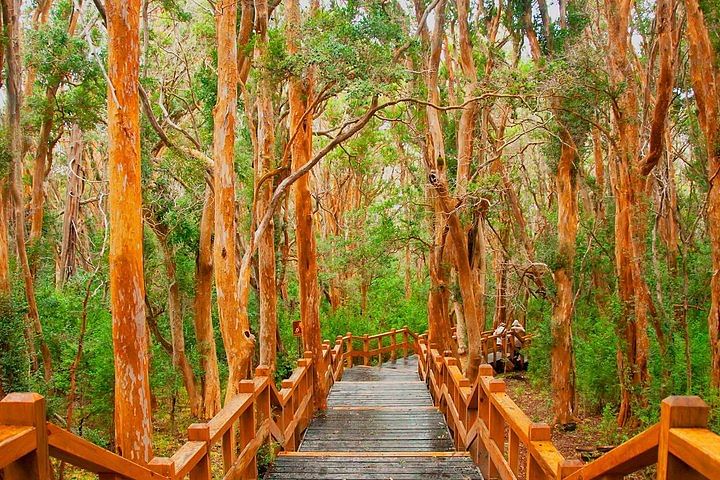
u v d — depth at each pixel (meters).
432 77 13.68
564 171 12.88
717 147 8.90
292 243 24.95
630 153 10.74
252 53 12.05
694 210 17.88
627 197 11.38
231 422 5.03
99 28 15.73
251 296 19.45
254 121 14.45
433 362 13.09
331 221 29.97
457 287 17.48
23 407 2.21
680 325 11.52
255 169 13.00
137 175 5.93
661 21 9.41
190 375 15.11
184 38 17.78
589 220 16.03
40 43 12.13
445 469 6.61
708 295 13.03
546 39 13.12
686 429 2.06
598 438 11.97
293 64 10.18
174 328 14.80
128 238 5.88
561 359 13.17
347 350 21.36
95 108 13.30
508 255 19.72
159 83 14.71
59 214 22.62
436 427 10.04
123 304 5.85
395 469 6.65
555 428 13.02
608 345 13.08
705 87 9.00
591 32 14.35
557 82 10.15
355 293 27.05
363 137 25.75
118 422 5.87
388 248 17.27
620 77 10.88
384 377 19.08
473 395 6.78
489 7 15.92
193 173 13.08
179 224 14.23
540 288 16.08
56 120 13.75
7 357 8.83
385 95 9.41
